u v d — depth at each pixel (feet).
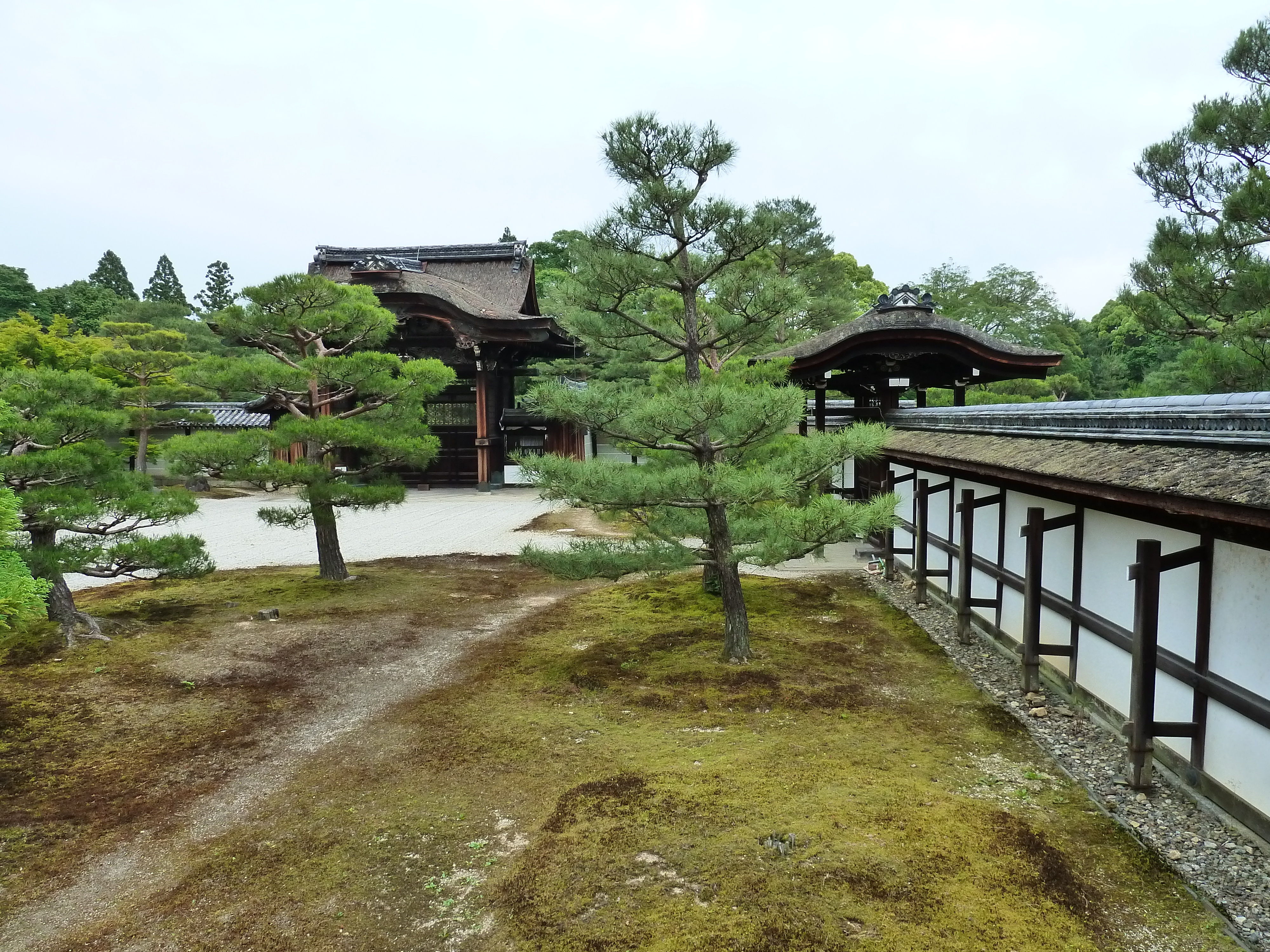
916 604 45.11
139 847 20.17
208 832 20.90
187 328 179.73
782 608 44.19
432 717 28.66
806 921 15.44
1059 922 15.52
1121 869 17.78
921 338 52.95
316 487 48.06
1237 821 19.81
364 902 17.34
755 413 29.99
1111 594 26.30
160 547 37.37
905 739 25.64
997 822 19.26
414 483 123.54
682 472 30.30
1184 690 22.18
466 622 43.45
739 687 30.37
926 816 19.58
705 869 17.51
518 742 25.96
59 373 37.35
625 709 28.84
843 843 18.29
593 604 47.09
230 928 16.56
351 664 35.63
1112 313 189.57
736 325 38.68
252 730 28.02
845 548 64.69
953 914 15.67
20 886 18.52
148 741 26.96
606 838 19.04
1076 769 23.36
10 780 23.95
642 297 39.01
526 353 132.46
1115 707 26.11
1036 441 30.19
